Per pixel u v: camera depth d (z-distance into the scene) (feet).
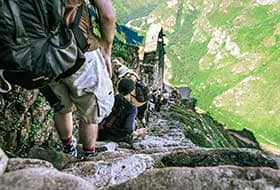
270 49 454.81
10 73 9.41
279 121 401.70
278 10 497.05
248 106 421.59
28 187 6.27
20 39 8.73
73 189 6.38
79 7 10.61
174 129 51.42
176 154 10.94
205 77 488.02
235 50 486.38
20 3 8.55
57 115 13.16
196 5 629.51
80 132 13.12
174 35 599.57
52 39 9.25
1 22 8.46
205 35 553.64
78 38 10.59
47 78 9.65
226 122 413.80
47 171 6.60
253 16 508.12
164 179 6.84
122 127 21.75
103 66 11.72
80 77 11.43
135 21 626.64
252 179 6.85
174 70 522.88
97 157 13.15
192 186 6.72
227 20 529.45
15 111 15.49
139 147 22.67
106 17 11.07
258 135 396.57
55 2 8.88
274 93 415.85
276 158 10.91
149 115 57.26
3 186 6.27
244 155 10.80
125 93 21.58
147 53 77.46
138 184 6.81
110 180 9.52
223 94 441.68
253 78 435.53
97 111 12.10
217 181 6.81
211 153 10.89
